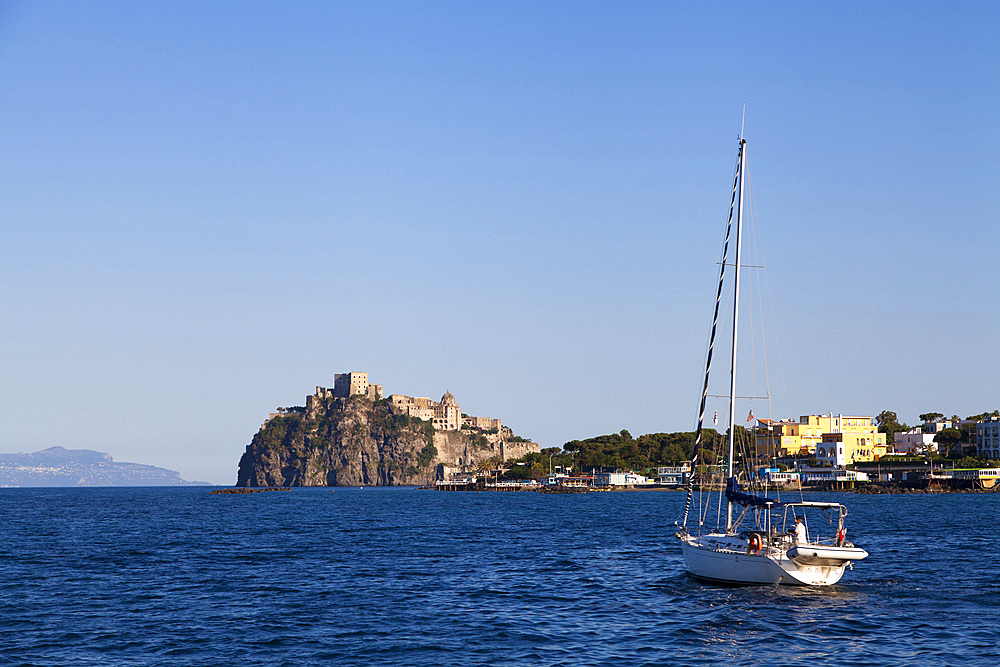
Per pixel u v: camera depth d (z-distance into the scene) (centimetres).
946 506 17700
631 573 6650
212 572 6944
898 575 6341
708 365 6794
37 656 4203
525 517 14888
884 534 9900
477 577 6569
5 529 12350
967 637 4422
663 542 9238
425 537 10269
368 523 13350
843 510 5653
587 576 6531
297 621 4938
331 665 4047
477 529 11638
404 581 6388
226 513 17575
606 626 4753
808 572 5522
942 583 5953
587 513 16162
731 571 5728
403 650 4291
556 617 5000
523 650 4278
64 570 7106
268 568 7188
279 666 4031
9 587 6178
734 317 6594
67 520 14875
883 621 4775
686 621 4831
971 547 8331
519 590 5922
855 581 6012
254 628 4762
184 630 4719
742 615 4941
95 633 4653
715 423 6588
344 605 5409
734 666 4003
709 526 11875
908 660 4047
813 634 4512
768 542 5691
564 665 4022
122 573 6906
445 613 5141
